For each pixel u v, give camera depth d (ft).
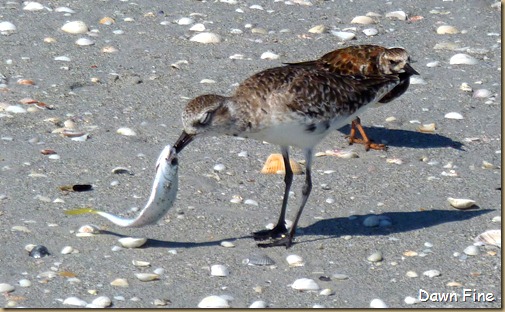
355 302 49.93
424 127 73.56
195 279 51.72
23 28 87.71
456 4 98.43
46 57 82.17
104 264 52.90
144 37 87.40
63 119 71.77
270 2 97.55
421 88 79.77
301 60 83.92
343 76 58.29
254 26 91.04
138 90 77.25
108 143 68.39
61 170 64.03
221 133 55.31
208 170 65.21
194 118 54.19
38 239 55.16
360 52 70.18
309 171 57.21
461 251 55.21
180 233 56.80
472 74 82.48
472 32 91.86
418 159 68.33
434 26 93.04
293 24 92.07
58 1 94.53
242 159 67.21
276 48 86.33
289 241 55.62
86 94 76.23
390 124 74.13
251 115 55.11
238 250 55.06
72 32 87.35
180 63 82.28
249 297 50.08
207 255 54.34
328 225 58.44
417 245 55.93
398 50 69.51
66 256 53.57
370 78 59.11
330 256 54.65
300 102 55.21
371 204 61.36
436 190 63.46
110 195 61.05
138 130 70.74
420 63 84.48
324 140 71.87
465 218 59.36
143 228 57.11
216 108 54.44
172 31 88.99
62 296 49.57
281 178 64.64
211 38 87.04
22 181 62.13
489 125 73.87
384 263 53.93
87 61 81.97
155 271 52.34
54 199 60.08
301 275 52.54
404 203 61.52
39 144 67.67
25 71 79.36
